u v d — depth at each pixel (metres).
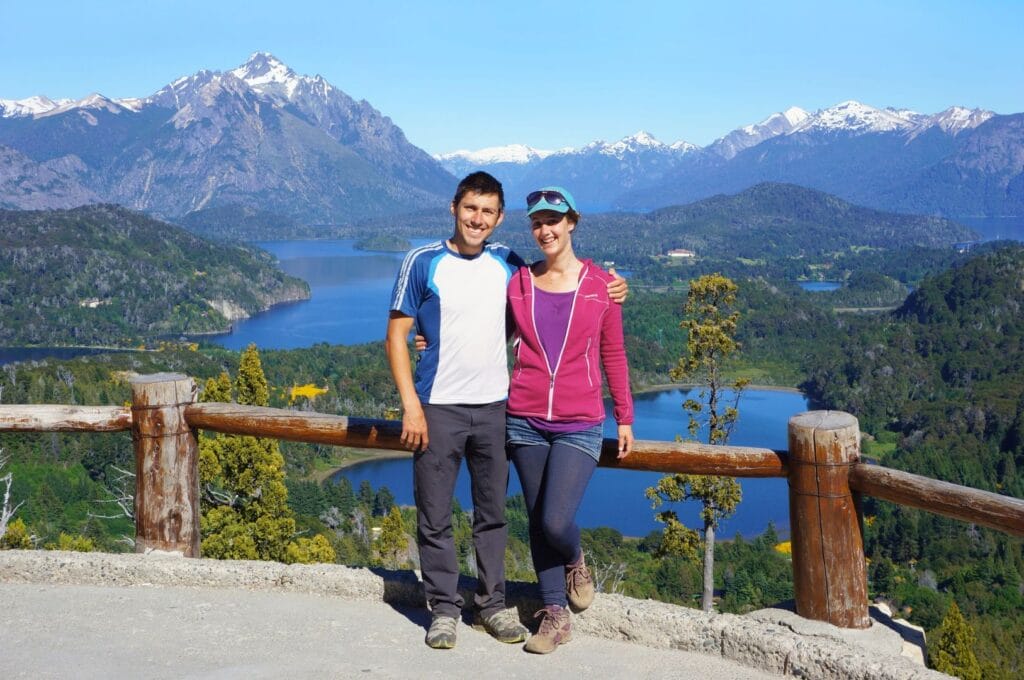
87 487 56.84
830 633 3.30
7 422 4.16
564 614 3.30
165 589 3.87
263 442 18.80
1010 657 47.28
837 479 3.35
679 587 46.62
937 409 112.88
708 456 3.52
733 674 3.09
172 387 4.13
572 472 3.22
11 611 3.61
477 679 3.04
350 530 58.19
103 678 3.00
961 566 65.00
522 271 3.32
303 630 3.44
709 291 19.53
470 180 3.26
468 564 29.00
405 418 3.29
